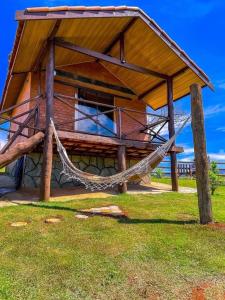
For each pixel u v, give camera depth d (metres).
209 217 4.44
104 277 2.62
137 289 2.42
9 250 3.19
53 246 3.33
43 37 6.63
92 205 5.70
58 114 8.80
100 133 9.62
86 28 7.21
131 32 7.92
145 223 4.39
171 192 8.06
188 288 2.45
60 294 2.32
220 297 2.31
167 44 7.91
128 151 8.92
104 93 10.05
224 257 3.12
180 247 3.37
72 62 9.06
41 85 8.51
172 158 8.62
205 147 4.70
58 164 8.52
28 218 4.48
